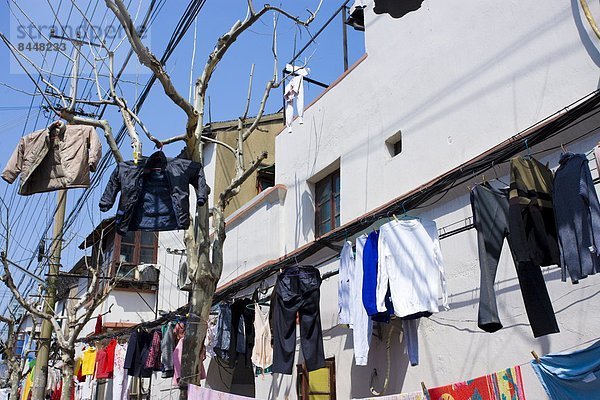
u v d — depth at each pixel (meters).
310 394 9.26
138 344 11.84
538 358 5.24
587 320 5.58
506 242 6.50
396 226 6.38
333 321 9.23
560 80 6.31
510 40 7.02
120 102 7.58
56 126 7.43
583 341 5.57
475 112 7.36
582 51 6.12
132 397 15.97
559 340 5.79
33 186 7.44
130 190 6.67
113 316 17.16
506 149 6.13
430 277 6.17
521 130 6.67
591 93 5.61
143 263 18.53
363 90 9.73
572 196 4.59
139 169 6.78
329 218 10.49
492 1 7.35
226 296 10.46
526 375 6.01
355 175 9.58
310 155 11.03
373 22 9.75
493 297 4.98
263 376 10.78
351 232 7.82
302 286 7.91
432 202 7.62
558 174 4.74
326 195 10.73
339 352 8.92
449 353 6.97
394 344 7.80
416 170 8.20
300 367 9.77
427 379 7.20
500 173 6.80
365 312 7.10
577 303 5.70
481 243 5.16
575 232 4.54
